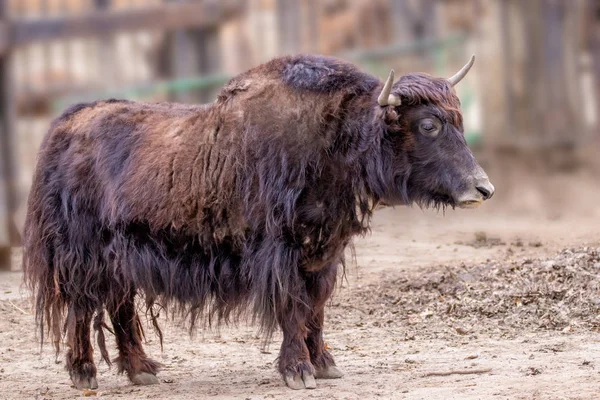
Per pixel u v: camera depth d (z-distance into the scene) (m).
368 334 27.28
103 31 45.16
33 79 47.09
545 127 57.16
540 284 29.14
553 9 57.22
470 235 39.28
